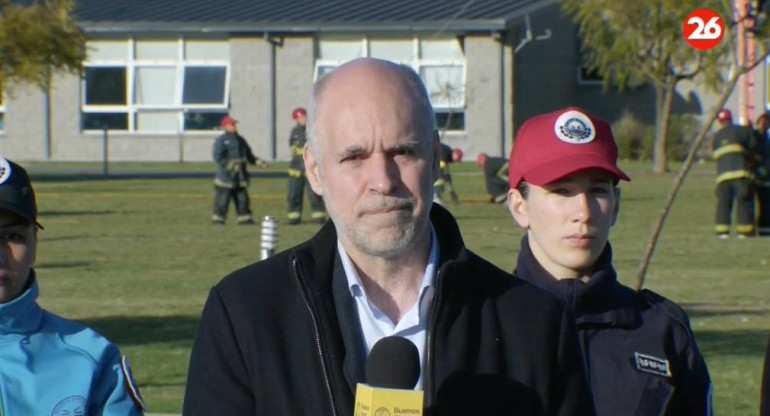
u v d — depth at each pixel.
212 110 53.16
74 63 27.50
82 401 4.53
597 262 5.14
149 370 11.27
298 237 23.78
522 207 5.26
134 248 21.94
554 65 57.56
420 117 3.53
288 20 51.53
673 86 43.84
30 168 47.94
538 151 5.06
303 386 3.46
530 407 3.51
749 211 24.41
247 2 53.53
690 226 26.67
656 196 34.75
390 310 3.64
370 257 3.60
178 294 16.30
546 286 5.01
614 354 4.88
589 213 5.00
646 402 4.81
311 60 52.00
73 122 53.62
